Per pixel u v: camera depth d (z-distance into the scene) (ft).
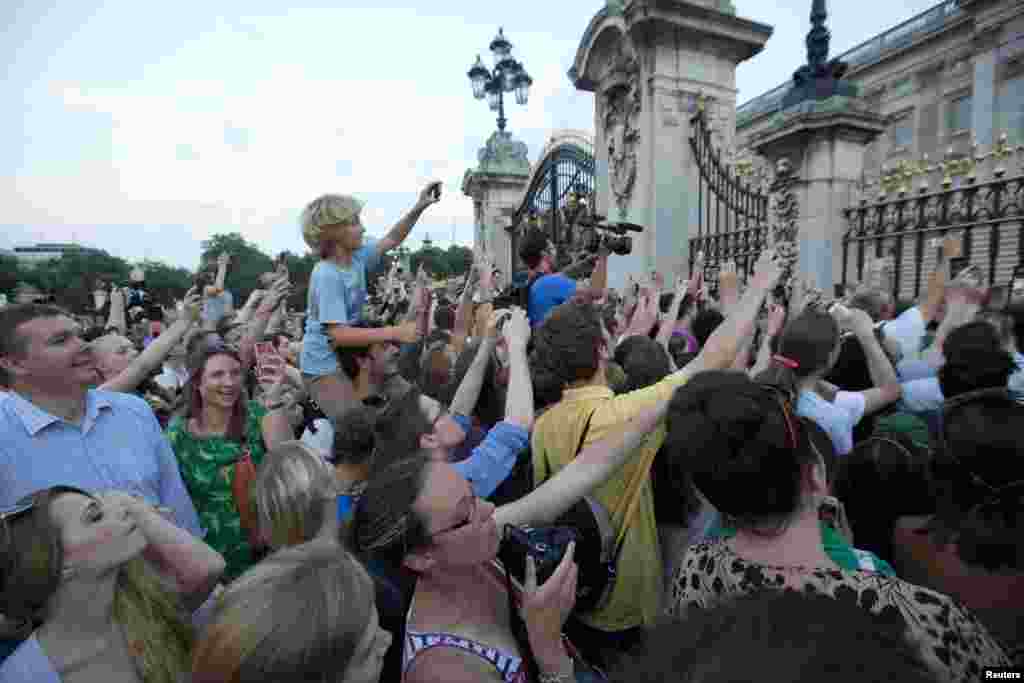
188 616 4.64
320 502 5.50
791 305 13.21
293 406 11.16
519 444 6.52
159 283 134.41
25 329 5.76
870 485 6.12
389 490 3.96
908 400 9.30
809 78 18.98
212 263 18.69
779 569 3.57
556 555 4.46
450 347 12.17
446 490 3.85
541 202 45.80
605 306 17.60
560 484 4.99
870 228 17.57
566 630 6.19
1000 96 73.20
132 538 4.00
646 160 26.12
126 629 4.09
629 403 5.88
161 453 6.88
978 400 4.75
